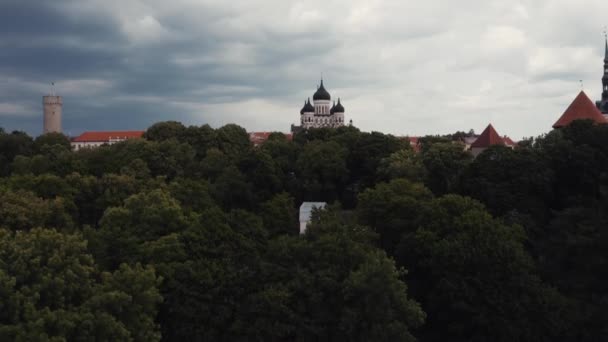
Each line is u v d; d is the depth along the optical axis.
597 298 90.19
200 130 185.50
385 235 102.19
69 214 108.81
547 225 111.31
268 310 73.88
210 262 79.00
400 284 75.00
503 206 114.25
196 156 177.62
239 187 135.25
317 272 78.19
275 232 110.94
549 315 85.19
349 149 166.88
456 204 100.06
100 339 58.78
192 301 73.94
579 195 114.38
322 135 196.38
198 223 86.50
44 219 96.62
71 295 62.19
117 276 67.12
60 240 66.88
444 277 87.31
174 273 75.88
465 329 84.94
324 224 88.62
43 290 60.25
